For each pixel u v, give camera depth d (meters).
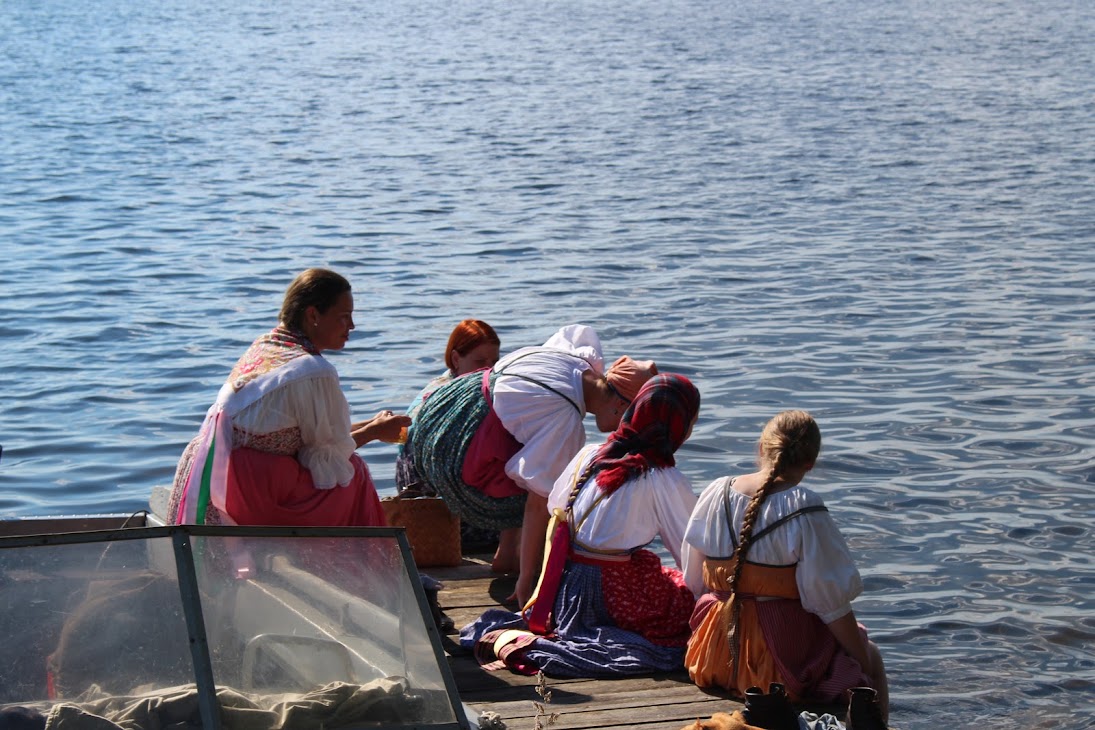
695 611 5.51
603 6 107.94
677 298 18.03
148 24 86.12
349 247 21.69
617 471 5.67
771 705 4.73
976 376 14.20
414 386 13.75
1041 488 10.85
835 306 17.50
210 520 5.54
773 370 14.47
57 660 3.93
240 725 3.94
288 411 5.48
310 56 64.38
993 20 87.50
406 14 98.31
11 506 10.42
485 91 48.88
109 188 27.59
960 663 7.88
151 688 3.96
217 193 27.17
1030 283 18.80
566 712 5.17
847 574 5.14
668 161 32.06
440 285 18.84
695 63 59.94
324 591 4.35
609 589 5.71
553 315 17.11
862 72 55.59
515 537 6.75
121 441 11.96
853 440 12.09
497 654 5.68
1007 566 9.30
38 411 12.81
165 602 4.09
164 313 16.89
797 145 34.91
